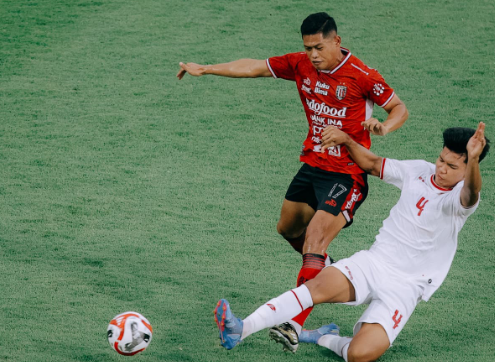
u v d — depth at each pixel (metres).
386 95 17.50
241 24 37.28
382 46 35.16
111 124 28.91
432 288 15.96
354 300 15.90
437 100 30.69
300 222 19.30
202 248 21.02
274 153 26.91
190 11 38.75
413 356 16.25
